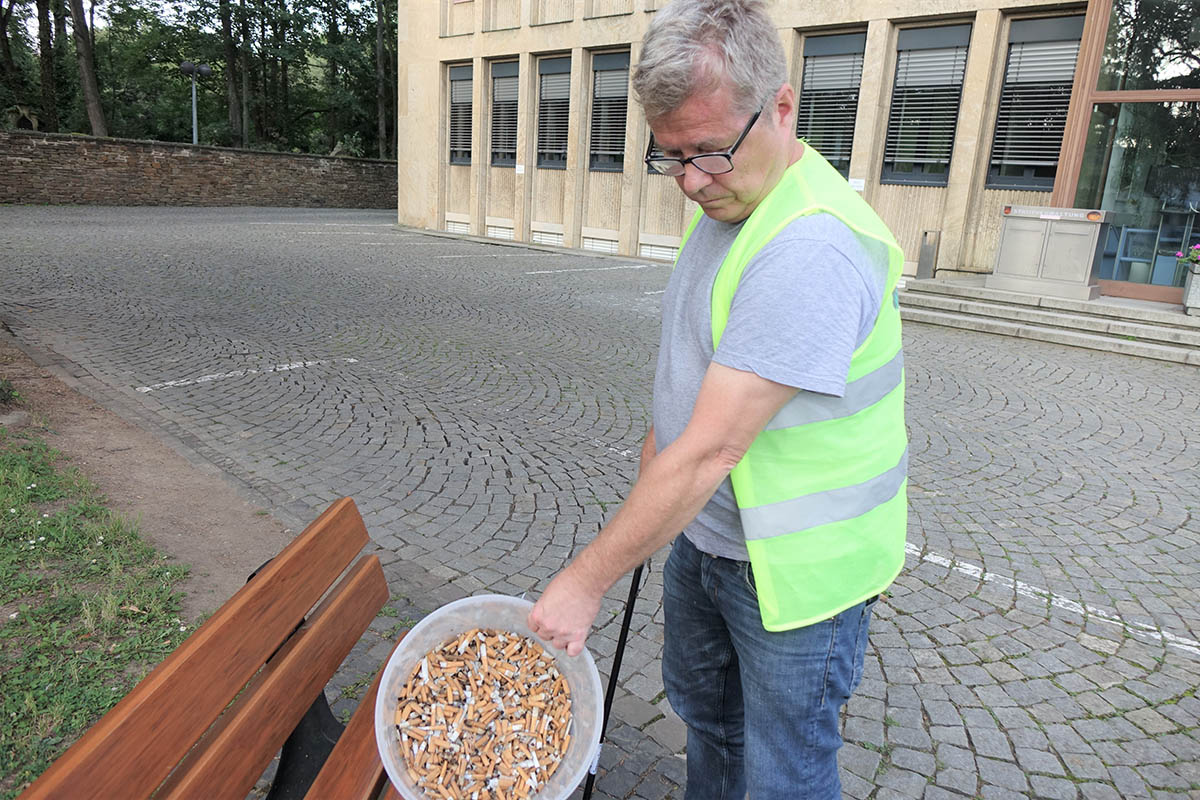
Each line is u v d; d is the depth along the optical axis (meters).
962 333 10.13
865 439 1.40
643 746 2.51
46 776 1.08
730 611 1.52
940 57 13.24
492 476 4.71
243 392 6.09
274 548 3.64
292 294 10.45
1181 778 2.48
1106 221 10.27
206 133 37.34
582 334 8.91
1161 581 3.78
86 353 6.95
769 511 1.37
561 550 3.84
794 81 14.84
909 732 2.66
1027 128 12.59
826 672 1.45
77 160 23.09
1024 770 2.50
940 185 13.51
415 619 3.14
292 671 1.64
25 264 11.45
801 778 1.51
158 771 1.24
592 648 3.07
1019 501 4.69
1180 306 10.15
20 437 4.67
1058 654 3.15
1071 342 9.47
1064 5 11.87
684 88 1.20
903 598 3.53
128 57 36.78
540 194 19.53
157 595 3.06
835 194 1.32
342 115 40.03
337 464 4.76
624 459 5.11
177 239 15.95
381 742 1.34
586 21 17.38
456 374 6.95
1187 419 6.54
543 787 1.35
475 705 1.38
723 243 1.42
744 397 1.21
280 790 1.83
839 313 1.22
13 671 2.54
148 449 4.79
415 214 22.73
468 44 20.08
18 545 3.33
